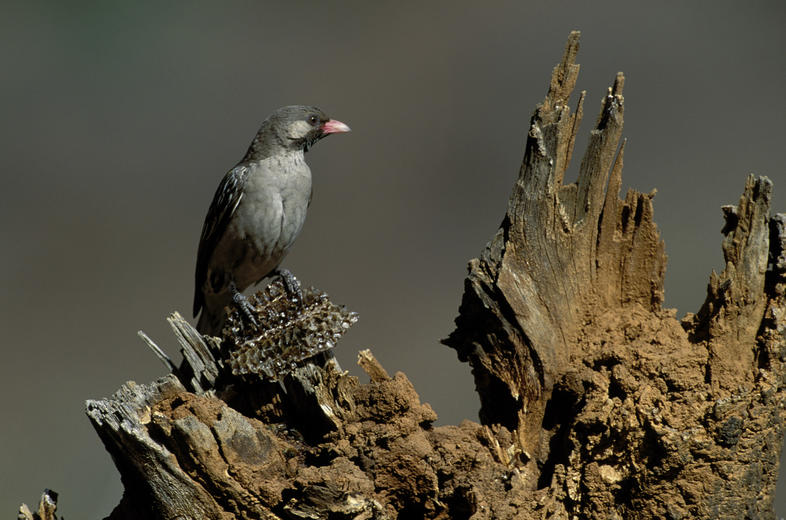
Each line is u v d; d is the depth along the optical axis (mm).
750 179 7809
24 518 7750
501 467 7738
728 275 7828
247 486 7121
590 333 8266
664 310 8258
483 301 8203
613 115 8078
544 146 8102
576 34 8023
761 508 7609
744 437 7469
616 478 7594
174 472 7121
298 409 8109
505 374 8336
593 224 8273
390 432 7664
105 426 7164
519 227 8195
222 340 8484
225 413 7207
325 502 7039
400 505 7703
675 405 7598
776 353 7660
